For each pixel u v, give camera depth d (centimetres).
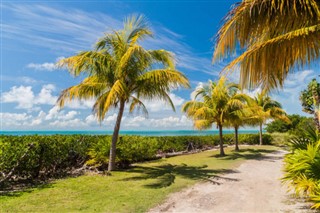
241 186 741
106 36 939
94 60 882
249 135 2881
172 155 1652
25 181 776
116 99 953
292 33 393
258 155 1633
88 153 1038
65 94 916
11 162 729
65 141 971
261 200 600
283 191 682
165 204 564
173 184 750
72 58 857
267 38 471
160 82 916
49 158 853
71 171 946
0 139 790
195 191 679
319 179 470
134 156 1223
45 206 535
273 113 2638
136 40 948
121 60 859
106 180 804
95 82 960
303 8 415
